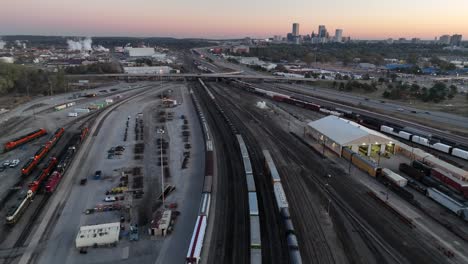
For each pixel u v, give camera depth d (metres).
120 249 38.66
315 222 44.12
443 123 96.56
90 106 112.75
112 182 56.19
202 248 38.53
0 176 57.97
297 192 52.50
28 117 99.62
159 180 56.91
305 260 36.66
